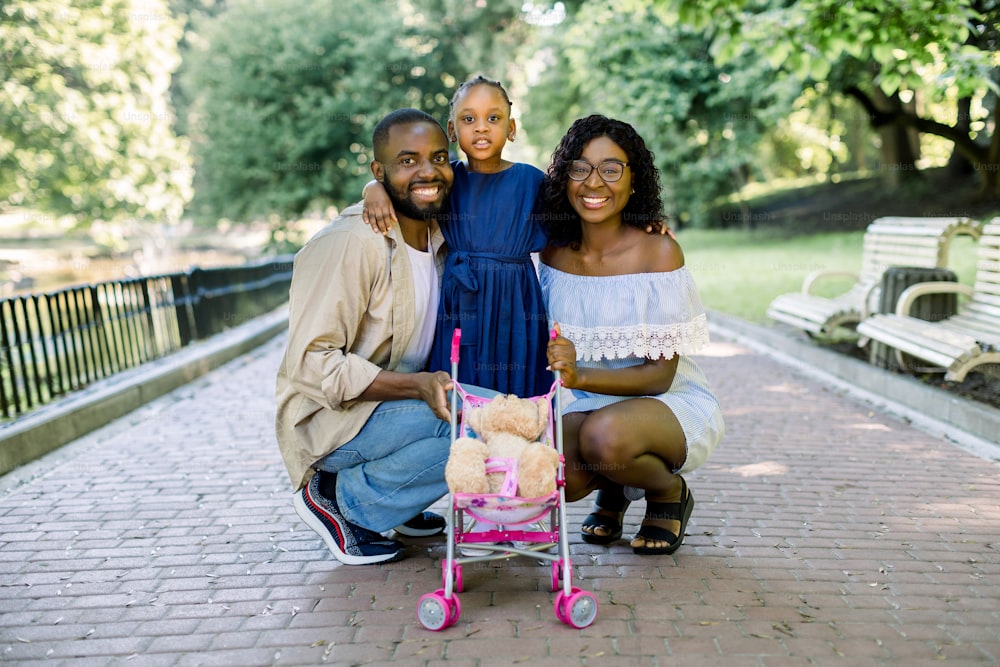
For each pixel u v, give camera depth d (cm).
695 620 318
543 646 298
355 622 319
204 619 324
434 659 291
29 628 319
